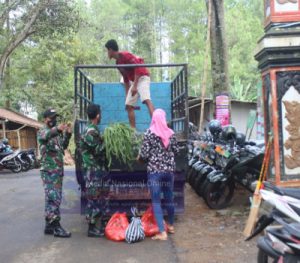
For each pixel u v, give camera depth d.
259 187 6.22
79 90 7.27
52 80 30.11
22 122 22.48
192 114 24.08
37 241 6.23
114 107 8.75
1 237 6.51
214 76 11.57
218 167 8.23
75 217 7.65
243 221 7.09
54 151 6.45
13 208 8.86
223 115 11.34
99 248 5.85
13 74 29.05
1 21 20.86
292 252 3.57
